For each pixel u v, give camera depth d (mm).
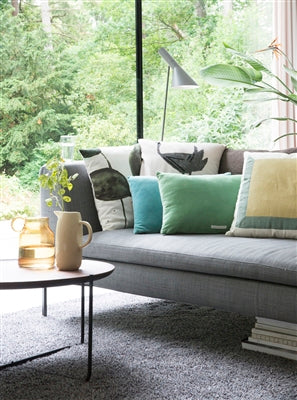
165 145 3689
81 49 7621
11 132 7230
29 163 7312
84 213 3475
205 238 2996
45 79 7402
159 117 7500
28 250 2465
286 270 2486
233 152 3666
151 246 2982
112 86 7773
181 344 2789
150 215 3279
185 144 3707
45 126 7414
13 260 2689
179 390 2248
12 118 7230
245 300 2627
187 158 3617
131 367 2492
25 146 7301
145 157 3676
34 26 7324
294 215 2980
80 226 2471
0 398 2176
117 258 3098
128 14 7777
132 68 7848
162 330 3010
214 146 3688
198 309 3414
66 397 2186
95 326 3086
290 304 2488
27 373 2426
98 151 3586
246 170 3217
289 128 6254
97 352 2684
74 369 2469
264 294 2564
